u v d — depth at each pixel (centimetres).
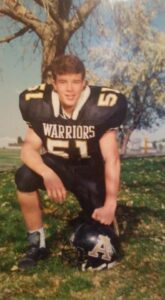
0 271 470
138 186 964
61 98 411
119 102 423
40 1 1143
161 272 468
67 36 1174
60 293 426
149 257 503
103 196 458
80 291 430
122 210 686
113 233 470
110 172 425
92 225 464
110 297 420
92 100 419
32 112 423
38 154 433
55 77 412
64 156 437
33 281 447
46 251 492
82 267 466
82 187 455
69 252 503
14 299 415
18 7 1157
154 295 425
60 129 421
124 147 1700
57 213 675
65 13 1166
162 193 883
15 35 1227
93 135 423
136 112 1680
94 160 445
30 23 1166
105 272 463
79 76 407
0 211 706
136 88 1628
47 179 416
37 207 460
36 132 431
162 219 667
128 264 482
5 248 536
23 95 431
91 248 454
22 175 438
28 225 473
